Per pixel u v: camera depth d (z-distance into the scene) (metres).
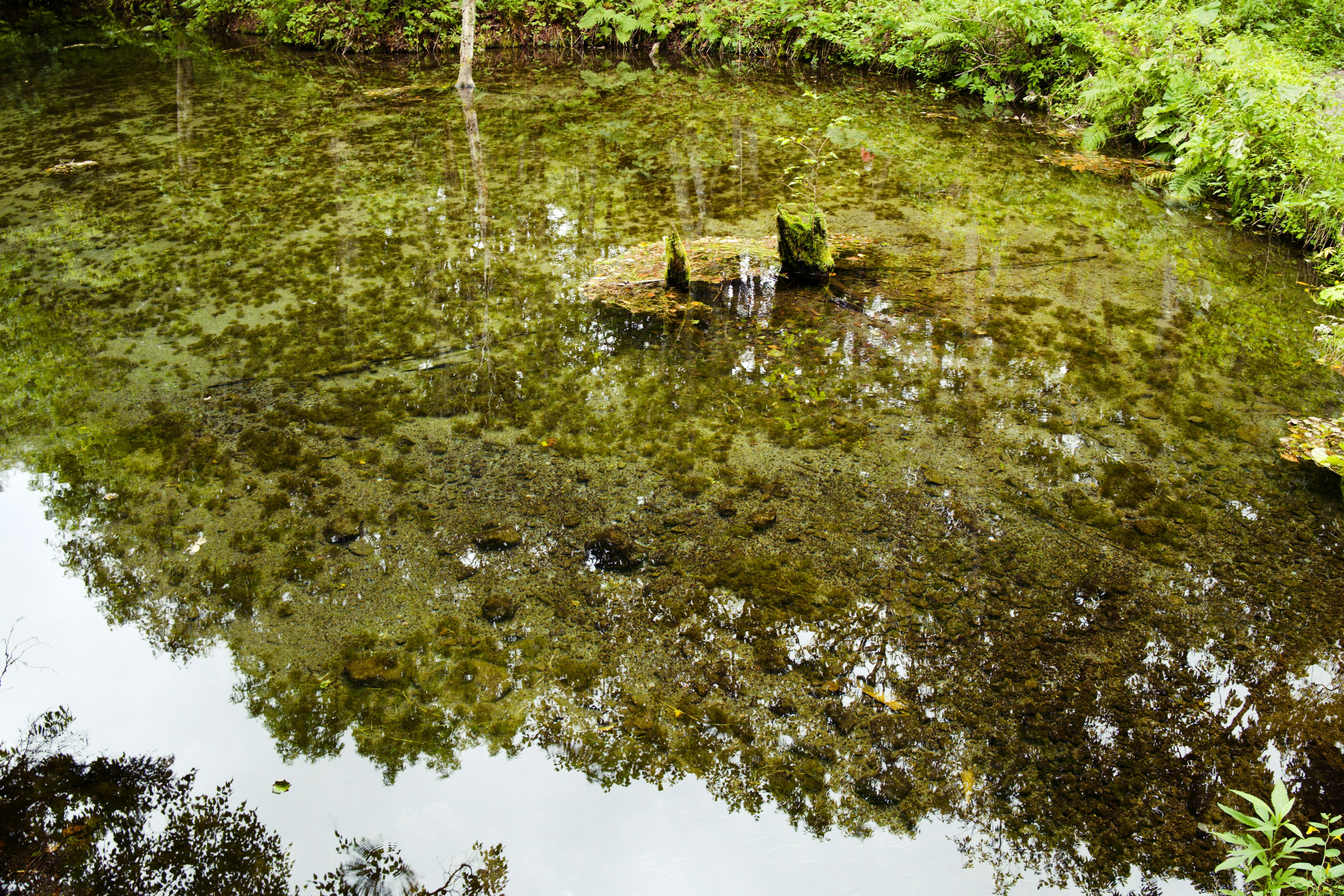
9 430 3.61
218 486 3.26
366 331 4.45
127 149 7.87
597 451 3.48
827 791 2.08
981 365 4.09
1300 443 3.44
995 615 2.62
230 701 2.37
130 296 4.86
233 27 14.16
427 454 3.46
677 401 3.84
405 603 2.70
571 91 10.55
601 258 5.37
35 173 7.15
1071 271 5.16
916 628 2.58
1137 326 4.46
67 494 3.21
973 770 2.12
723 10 12.43
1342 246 4.89
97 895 1.89
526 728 2.27
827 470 3.35
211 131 8.55
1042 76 9.29
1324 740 2.18
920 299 4.79
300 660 2.49
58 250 5.53
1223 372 4.01
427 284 5.02
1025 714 2.27
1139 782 2.08
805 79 11.05
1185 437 3.52
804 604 2.68
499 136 8.39
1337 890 1.70
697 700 2.34
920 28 9.95
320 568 2.84
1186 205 6.34
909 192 6.62
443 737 2.25
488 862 1.93
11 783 2.14
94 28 15.20
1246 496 3.16
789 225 4.94
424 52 13.05
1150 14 8.41
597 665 2.46
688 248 5.50
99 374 4.03
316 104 9.83
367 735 2.26
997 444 3.49
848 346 4.28
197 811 2.07
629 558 2.89
